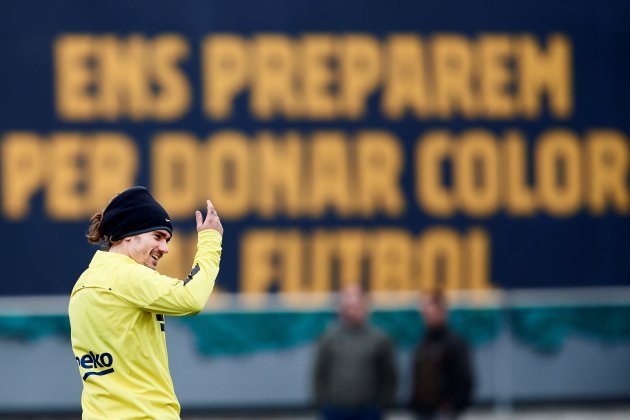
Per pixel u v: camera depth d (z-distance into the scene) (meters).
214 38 53.75
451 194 54.38
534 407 51.88
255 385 51.25
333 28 54.31
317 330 51.72
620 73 55.12
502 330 51.62
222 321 51.34
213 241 18.25
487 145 54.59
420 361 40.19
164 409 17.81
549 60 54.94
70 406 50.19
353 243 53.84
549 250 54.56
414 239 54.12
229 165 53.53
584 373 52.19
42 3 53.19
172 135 53.34
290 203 53.69
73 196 52.84
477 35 54.78
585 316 52.41
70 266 52.72
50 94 53.03
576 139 54.94
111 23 53.41
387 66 54.41
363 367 39.38
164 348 18.14
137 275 17.59
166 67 53.53
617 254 54.72
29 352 50.41
